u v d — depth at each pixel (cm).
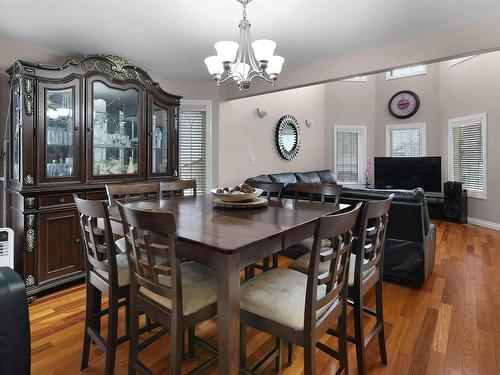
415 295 265
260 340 202
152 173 346
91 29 271
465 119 571
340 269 133
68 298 258
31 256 252
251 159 529
